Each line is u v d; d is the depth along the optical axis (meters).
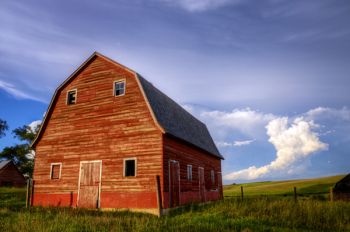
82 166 19.61
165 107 22.00
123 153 18.50
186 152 21.56
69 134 20.80
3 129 58.03
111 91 20.20
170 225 11.66
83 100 21.11
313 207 14.85
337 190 20.38
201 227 11.18
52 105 22.12
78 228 10.57
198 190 22.94
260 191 48.94
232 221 12.50
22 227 10.62
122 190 17.83
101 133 19.64
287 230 11.47
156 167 17.27
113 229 10.25
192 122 28.98
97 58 21.64
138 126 18.53
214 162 29.59
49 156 21.06
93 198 18.53
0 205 20.11
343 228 12.20
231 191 55.25
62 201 19.56
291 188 49.22
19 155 60.19
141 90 19.02
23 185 50.84
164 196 16.69
